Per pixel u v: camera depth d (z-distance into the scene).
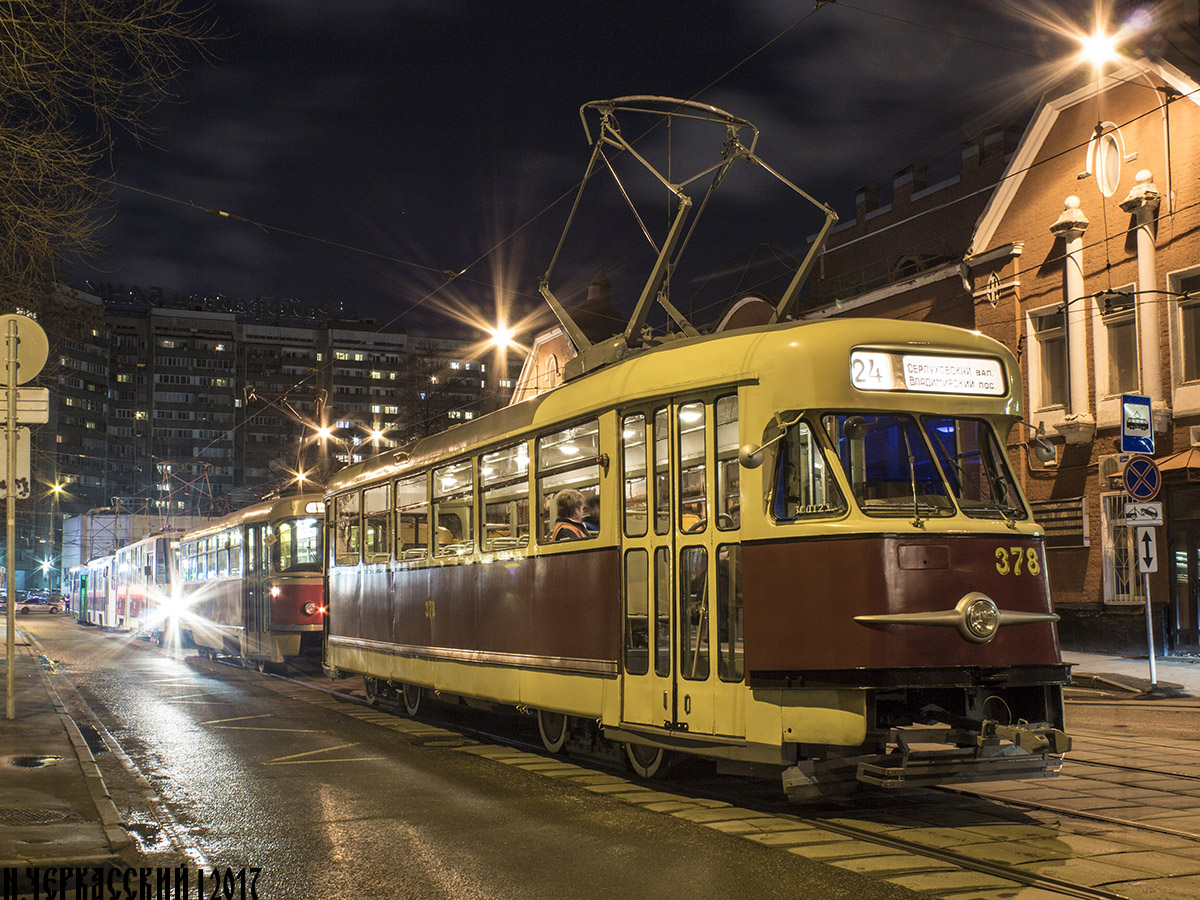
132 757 11.05
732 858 6.50
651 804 8.17
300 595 20.88
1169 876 6.02
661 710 8.70
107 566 48.94
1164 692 15.32
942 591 7.46
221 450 131.75
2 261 11.57
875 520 7.50
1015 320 22.42
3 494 11.98
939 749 7.47
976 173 29.59
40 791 8.55
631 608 9.15
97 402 123.62
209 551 27.03
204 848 7.06
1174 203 19.67
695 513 8.51
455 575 12.66
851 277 32.88
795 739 7.51
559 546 10.23
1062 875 6.04
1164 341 19.72
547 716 10.88
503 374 30.02
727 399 8.33
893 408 7.87
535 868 6.35
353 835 7.29
